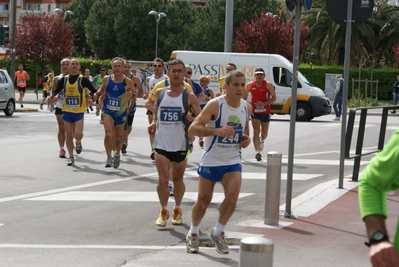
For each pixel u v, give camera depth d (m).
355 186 13.27
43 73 51.56
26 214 10.56
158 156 9.63
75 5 88.56
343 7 12.46
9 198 11.80
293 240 9.04
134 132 24.44
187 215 10.73
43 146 19.62
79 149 16.59
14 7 37.91
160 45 77.56
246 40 53.84
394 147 3.75
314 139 23.23
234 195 8.07
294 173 15.56
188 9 79.25
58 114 17.09
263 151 19.64
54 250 8.44
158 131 9.70
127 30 76.81
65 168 15.45
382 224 3.66
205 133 7.95
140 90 17.89
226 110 8.10
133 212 10.84
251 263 4.37
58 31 51.56
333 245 8.79
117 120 15.38
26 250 8.42
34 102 45.00
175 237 9.26
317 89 33.50
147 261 7.96
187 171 15.35
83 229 9.62
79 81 16.05
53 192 12.45
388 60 58.41
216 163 8.16
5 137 21.97
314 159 18.12
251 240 4.42
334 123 30.69
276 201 9.95
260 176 14.95
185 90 9.62
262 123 17.67
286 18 68.31
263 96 17.38
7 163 16.03
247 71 33.56
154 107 10.91
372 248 3.60
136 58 78.44
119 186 13.23
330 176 15.13
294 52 10.18
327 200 11.88
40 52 51.41
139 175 14.62
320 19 53.97
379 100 54.31
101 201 11.68
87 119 30.27
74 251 8.40
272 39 53.25
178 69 9.52
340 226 9.89
